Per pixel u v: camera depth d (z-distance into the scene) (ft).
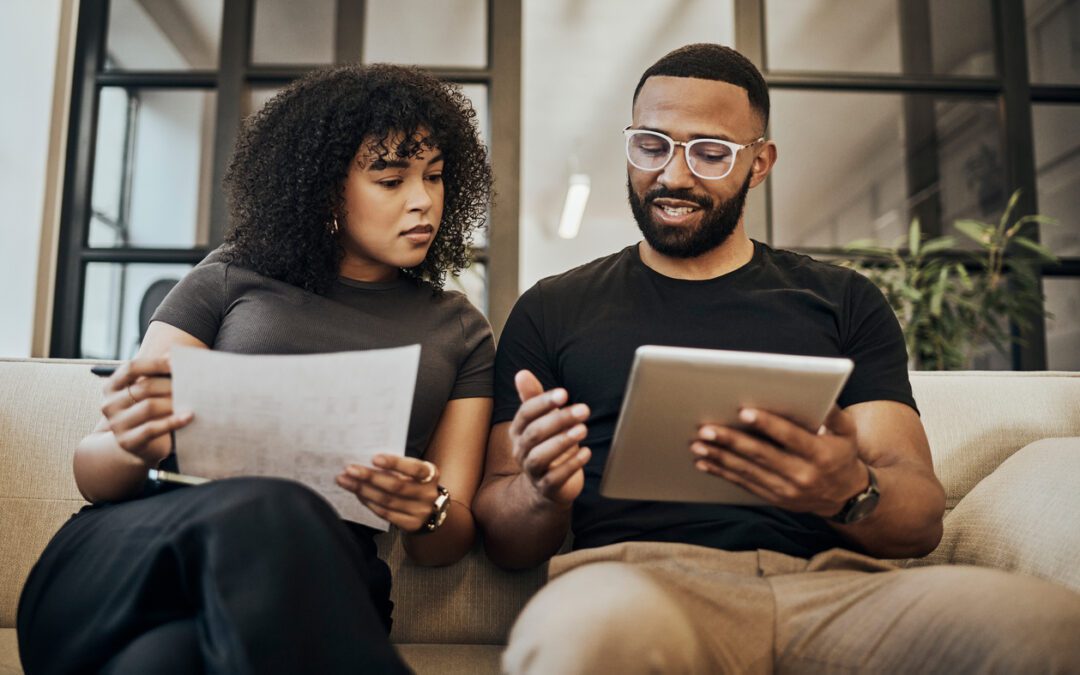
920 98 10.98
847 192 10.77
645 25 16.15
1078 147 10.99
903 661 2.86
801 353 4.05
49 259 10.30
